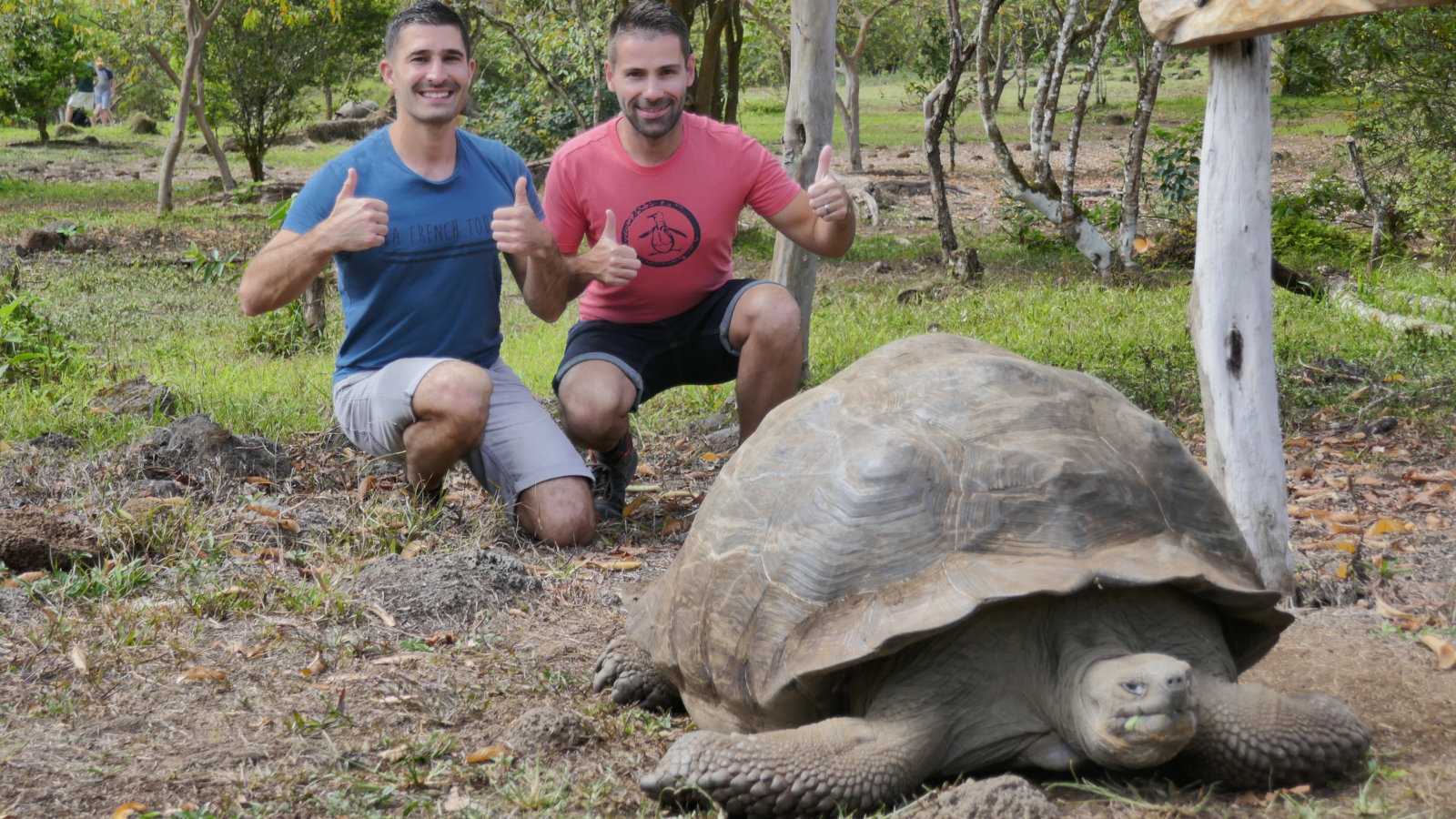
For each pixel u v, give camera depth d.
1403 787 2.41
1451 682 3.00
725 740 2.34
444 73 4.27
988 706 2.33
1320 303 8.65
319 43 20.09
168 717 2.96
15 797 2.54
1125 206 10.63
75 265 12.27
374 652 3.42
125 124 36.78
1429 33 10.10
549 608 3.82
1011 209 14.09
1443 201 10.73
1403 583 3.82
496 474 4.59
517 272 4.61
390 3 23.62
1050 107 10.55
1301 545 4.20
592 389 4.59
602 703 3.10
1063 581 2.24
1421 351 6.91
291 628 3.53
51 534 4.00
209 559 3.99
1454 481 4.85
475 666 3.33
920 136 29.56
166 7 18.66
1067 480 2.39
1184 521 2.46
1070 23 10.34
